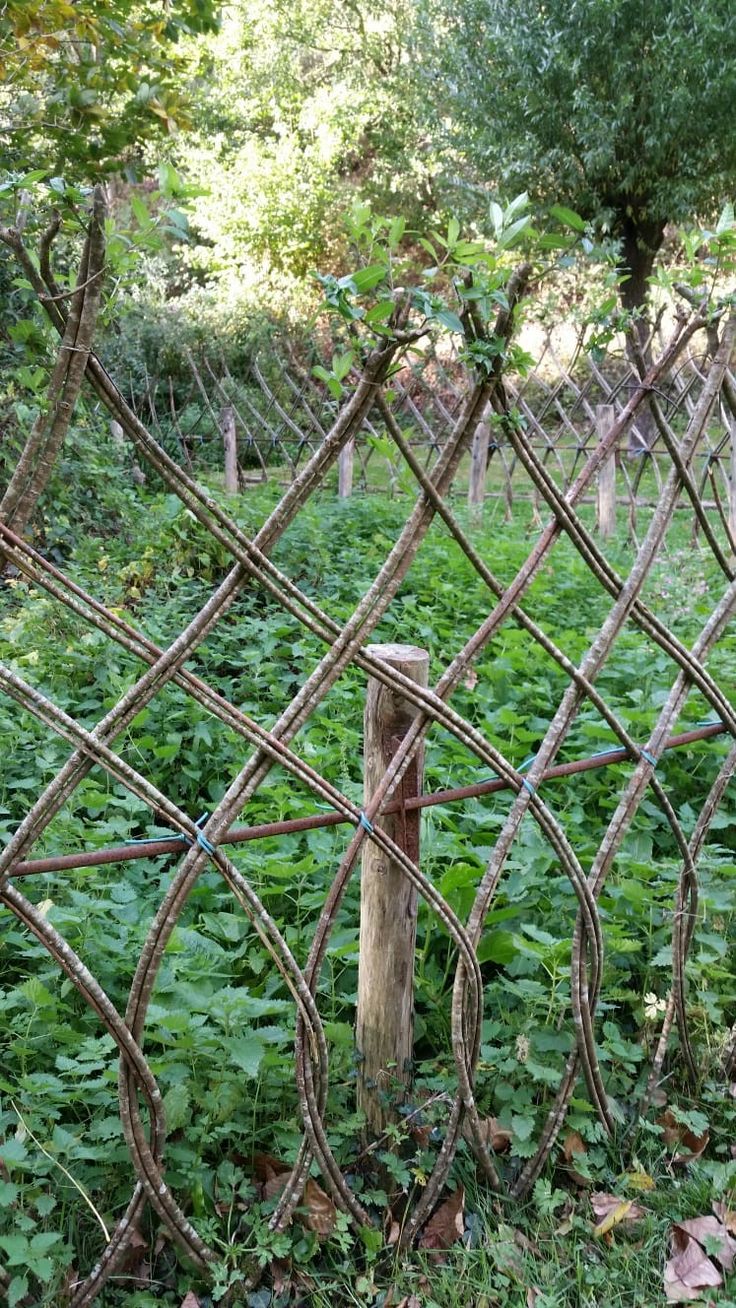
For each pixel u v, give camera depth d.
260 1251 1.96
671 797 3.69
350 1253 2.09
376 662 1.89
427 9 16.20
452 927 2.06
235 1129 2.12
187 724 3.99
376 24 20.59
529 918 2.79
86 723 3.92
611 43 12.71
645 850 3.19
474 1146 2.16
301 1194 2.02
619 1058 2.50
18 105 2.84
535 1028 2.48
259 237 20.09
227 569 6.25
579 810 3.39
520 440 1.93
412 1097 2.28
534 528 8.52
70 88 2.78
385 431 1.88
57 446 1.59
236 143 21.52
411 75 17.70
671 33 12.31
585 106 12.77
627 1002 2.77
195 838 1.77
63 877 2.85
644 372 2.11
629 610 2.21
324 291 1.61
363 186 20.80
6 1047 2.37
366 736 2.06
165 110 3.02
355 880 3.01
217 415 13.16
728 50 12.39
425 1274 2.04
